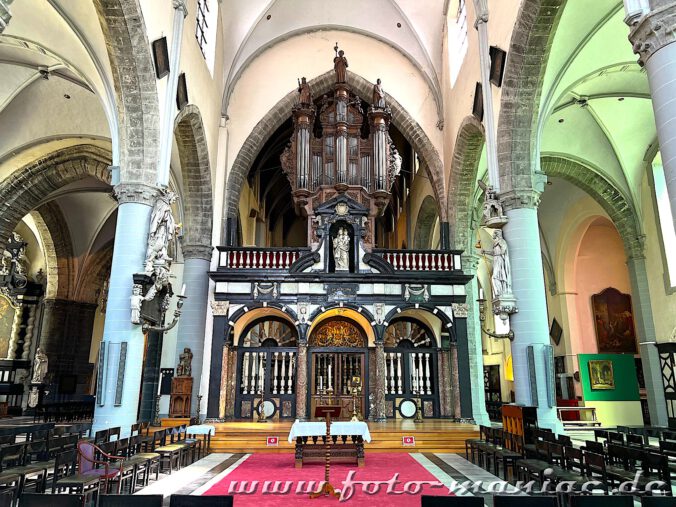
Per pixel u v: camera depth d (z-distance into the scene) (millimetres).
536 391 11719
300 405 16344
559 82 13266
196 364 17109
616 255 23594
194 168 17594
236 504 7117
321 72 21922
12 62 15180
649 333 18266
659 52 6410
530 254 12469
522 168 12891
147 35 11672
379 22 21703
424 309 17328
